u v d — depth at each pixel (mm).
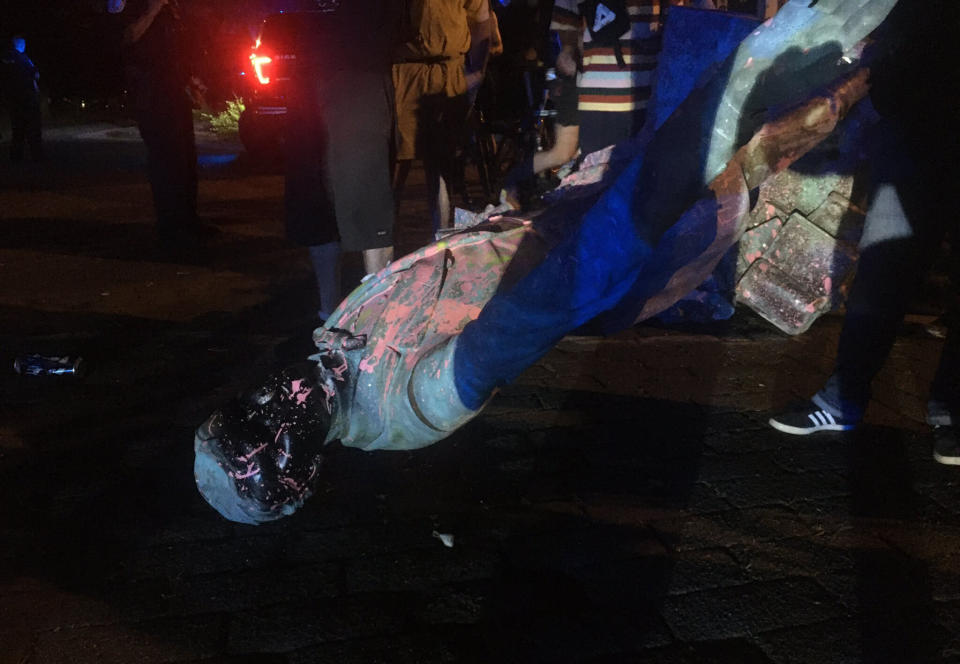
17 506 2750
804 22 1589
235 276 5566
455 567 2461
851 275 4266
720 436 3285
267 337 4352
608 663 2086
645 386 3756
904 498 2850
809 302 4309
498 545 2570
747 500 2830
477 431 3316
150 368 3928
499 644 2146
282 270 5707
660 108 3725
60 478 2928
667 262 2018
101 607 2271
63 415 3416
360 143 3852
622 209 1676
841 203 4262
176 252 6254
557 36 4602
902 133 2814
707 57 3631
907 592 2355
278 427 2295
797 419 3295
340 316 2428
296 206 4164
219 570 2441
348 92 3783
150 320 4641
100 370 3900
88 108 19922
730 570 2455
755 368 3955
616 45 4184
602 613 2268
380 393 2314
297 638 2164
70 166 11438
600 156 3678
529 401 3596
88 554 2506
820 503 2812
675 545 2576
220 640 2154
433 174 5289
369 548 2553
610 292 1799
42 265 5848
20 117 11719
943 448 3074
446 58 4824
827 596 2338
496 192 6098
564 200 2805
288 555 2518
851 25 1602
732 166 1900
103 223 7355
